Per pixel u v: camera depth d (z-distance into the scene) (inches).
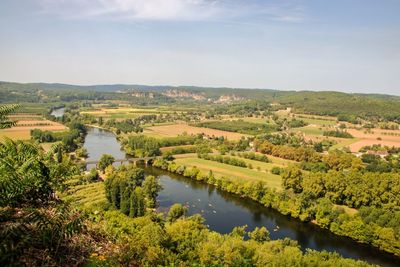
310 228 2731.3
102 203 2696.9
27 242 410.0
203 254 1496.1
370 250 2365.9
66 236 470.0
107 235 571.2
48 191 577.9
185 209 2706.7
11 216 470.3
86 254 468.1
